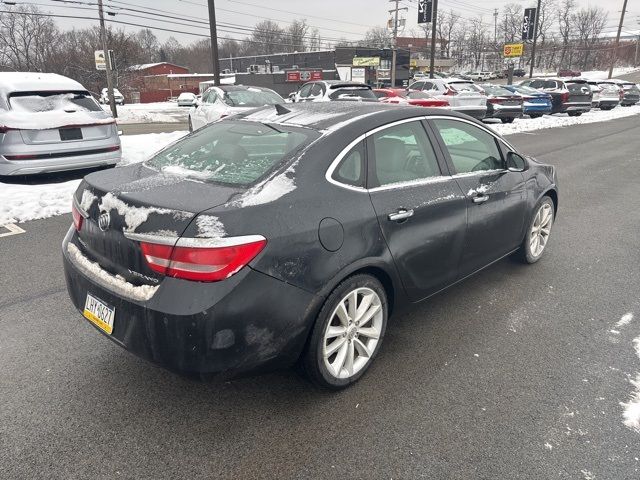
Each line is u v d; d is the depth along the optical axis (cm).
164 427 252
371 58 5691
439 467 227
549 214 477
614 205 718
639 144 1391
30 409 264
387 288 306
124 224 239
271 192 247
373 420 258
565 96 2341
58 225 589
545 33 9500
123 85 5516
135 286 236
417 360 315
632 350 328
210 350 221
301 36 6706
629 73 8462
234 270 221
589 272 461
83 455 232
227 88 1230
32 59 5878
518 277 447
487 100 1847
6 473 221
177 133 1401
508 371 303
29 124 730
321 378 266
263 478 221
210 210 228
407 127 322
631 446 241
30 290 411
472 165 371
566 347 331
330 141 278
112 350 322
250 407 268
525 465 229
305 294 243
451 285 354
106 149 810
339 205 263
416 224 303
